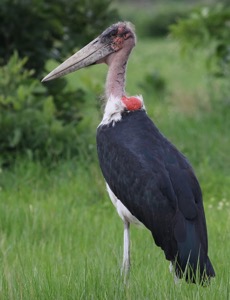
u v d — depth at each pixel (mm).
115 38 9609
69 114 15273
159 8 57781
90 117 14336
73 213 11664
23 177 13117
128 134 8703
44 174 13414
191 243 7883
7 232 11156
